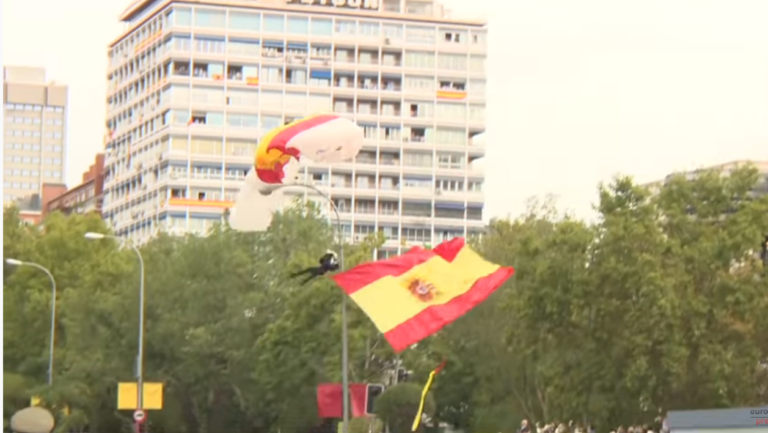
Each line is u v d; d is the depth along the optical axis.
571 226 63.47
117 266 94.25
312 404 77.81
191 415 86.19
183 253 89.56
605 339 60.75
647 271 59.41
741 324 60.81
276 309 86.69
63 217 113.75
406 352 73.62
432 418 72.31
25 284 106.00
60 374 95.25
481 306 72.00
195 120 196.62
